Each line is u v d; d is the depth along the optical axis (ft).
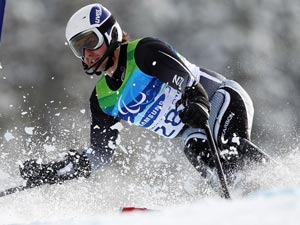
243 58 222.48
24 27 215.31
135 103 48.06
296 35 236.22
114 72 47.75
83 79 207.10
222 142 47.80
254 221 22.22
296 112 213.05
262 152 46.55
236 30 227.20
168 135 49.96
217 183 47.37
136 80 47.11
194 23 226.99
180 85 45.57
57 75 209.36
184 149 49.65
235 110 48.37
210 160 47.78
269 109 209.67
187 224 23.15
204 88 49.49
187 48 224.33
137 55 46.47
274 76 217.97
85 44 46.78
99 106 49.37
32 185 47.98
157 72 45.96
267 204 24.59
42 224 29.68
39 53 212.02
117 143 50.62
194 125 44.29
